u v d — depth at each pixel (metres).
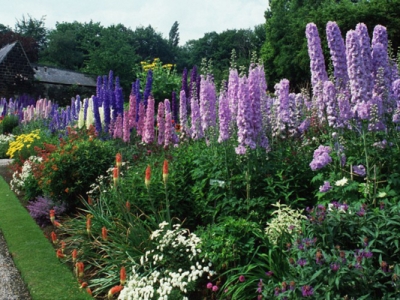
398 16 19.78
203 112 5.94
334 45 4.61
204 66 6.10
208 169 5.00
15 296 4.05
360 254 2.69
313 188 4.60
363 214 3.03
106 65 37.66
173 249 3.93
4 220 6.50
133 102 8.46
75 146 6.93
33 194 7.70
